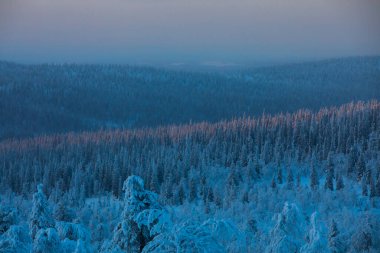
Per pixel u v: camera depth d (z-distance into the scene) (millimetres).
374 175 134500
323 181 141500
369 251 59469
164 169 154625
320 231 27141
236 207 110312
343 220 86188
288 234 27344
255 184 140875
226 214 103875
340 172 141625
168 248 15164
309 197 121125
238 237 16250
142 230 17312
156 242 15539
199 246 14875
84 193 133375
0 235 27031
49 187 151000
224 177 152750
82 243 22547
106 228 59688
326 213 112438
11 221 28406
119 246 17484
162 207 17719
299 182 136125
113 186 138875
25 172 161125
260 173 151625
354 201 118750
